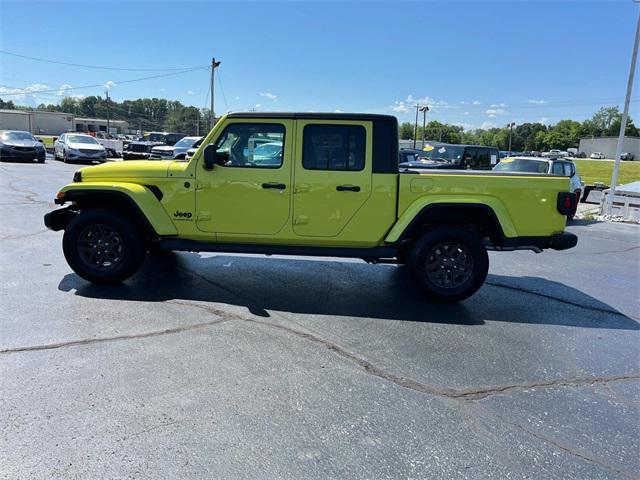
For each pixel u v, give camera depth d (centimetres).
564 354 438
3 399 320
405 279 663
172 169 560
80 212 599
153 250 734
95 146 2589
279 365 387
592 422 326
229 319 482
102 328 444
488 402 346
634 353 445
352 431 303
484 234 582
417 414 326
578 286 680
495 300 594
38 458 264
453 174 546
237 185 552
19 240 780
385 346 436
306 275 664
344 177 543
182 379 356
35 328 438
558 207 546
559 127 14225
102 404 319
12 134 2481
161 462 265
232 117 553
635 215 1469
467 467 274
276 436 294
